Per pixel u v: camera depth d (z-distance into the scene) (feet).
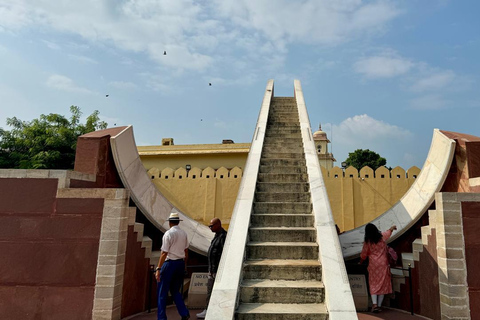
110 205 14.51
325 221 14.93
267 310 11.41
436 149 19.99
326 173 32.63
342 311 10.38
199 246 22.00
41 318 13.65
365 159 85.51
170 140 51.19
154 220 20.89
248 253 14.44
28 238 14.32
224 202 34.06
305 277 13.19
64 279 13.93
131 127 20.31
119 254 14.24
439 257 14.30
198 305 17.21
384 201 31.17
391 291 16.39
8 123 38.06
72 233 14.34
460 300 13.43
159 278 13.50
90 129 40.57
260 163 22.34
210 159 46.09
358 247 21.54
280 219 16.43
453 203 14.24
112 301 13.65
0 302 13.76
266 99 35.24
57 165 35.17
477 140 17.54
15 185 14.83
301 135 27.45
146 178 22.12
